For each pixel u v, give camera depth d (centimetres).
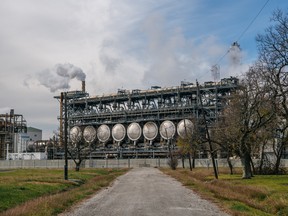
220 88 12181
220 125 5884
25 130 17012
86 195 3011
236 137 5072
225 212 1934
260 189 3062
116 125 14325
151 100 14500
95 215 1864
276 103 4241
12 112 16288
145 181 4891
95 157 14275
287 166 8194
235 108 5303
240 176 5453
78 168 8919
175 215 1823
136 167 11231
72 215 1873
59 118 15150
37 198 2691
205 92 12669
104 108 15375
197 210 2017
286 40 3762
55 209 2036
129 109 14300
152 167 11131
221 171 6881
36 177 5066
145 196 2895
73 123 15225
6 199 2552
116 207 2202
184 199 2627
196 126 7912
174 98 13838
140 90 14475
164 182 4666
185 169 8612
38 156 14362
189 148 7344
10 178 4747
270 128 5347
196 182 4359
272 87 4047
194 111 12550
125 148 13900
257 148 6206
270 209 2291
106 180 5050
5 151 15775
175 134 13062
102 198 2780
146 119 13938
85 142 11738
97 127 15125
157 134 13588
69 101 15562
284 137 5469
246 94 5069
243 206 2103
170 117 13375
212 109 12456
